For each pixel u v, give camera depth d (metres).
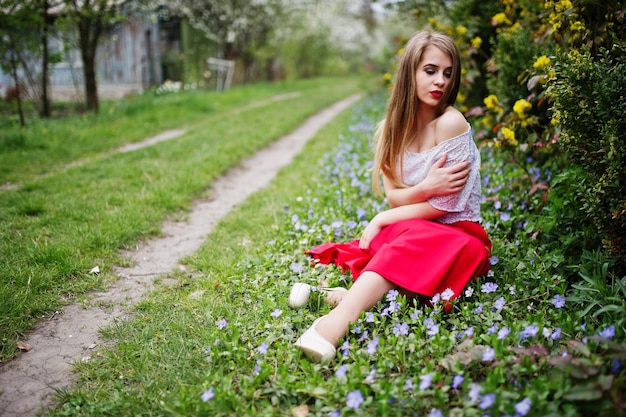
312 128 9.45
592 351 1.83
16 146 6.52
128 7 11.61
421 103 2.57
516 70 3.87
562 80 2.50
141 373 2.18
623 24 2.90
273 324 2.39
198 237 3.87
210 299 2.79
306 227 3.46
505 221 3.20
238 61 17.34
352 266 2.58
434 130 2.55
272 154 7.09
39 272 3.02
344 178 4.78
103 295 2.93
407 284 2.27
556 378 1.73
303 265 3.03
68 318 2.69
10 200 4.35
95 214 4.04
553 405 1.65
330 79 22.69
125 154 6.27
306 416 1.84
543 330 1.98
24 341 2.48
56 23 8.60
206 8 15.48
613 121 2.29
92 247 3.46
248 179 5.71
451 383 1.87
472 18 5.26
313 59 22.50
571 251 2.74
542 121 3.77
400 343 2.09
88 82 9.62
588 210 2.43
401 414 1.79
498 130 4.16
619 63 2.46
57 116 9.50
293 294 2.53
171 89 13.60
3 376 2.22
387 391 1.82
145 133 8.05
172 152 6.38
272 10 16.66
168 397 1.97
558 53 2.61
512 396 1.69
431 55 2.49
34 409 2.03
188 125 9.12
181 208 4.51
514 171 3.87
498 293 2.50
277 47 18.55
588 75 2.40
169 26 15.77
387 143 2.66
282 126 8.98
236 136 7.78
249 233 3.82
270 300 2.55
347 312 2.23
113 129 8.01
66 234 3.63
